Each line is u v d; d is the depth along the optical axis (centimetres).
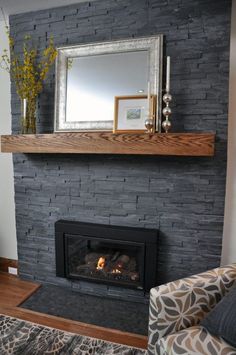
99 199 207
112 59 194
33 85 203
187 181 186
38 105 214
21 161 225
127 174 198
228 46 170
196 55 176
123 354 153
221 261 194
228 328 107
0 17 221
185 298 119
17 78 207
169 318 117
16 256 253
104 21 194
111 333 172
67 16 201
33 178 223
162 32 182
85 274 214
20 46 215
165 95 170
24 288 224
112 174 202
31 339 164
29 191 226
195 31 175
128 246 212
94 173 206
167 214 193
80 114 203
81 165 209
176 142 167
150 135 171
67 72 204
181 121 183
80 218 214
